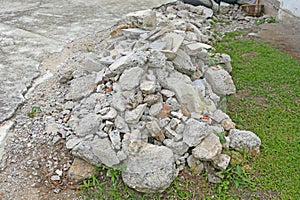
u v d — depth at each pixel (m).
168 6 5.81
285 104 3.32
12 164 2.46
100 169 2.39
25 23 4.96
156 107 2.60
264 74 3.84
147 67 2.84
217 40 4.75
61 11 5.58
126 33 3.56
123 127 2.48
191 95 2.75
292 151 2.71
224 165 2.40
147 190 2.22
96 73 3.11
